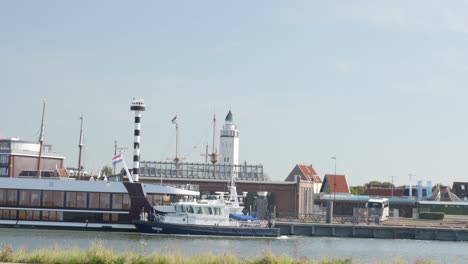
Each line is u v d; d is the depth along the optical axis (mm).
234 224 176875
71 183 180875
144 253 89000
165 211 179875
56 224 180125
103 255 80625
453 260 139750
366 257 140750
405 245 183750
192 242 155625
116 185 180875
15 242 141750
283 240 178125
